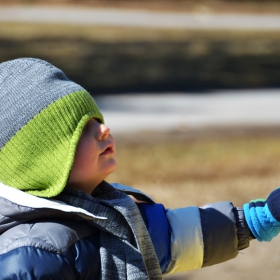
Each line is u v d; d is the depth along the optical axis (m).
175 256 5.50
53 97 4.99
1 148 4.99
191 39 58.62
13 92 5.04
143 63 45.03
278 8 81.81
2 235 4.84
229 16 75.62
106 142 5.17
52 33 57.12
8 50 48.12
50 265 4.62
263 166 19.03
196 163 19.39
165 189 16.33
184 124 26.25
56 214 4.93
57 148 4.92
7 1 73.25
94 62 44.66
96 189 5.52
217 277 11.16
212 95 34.28
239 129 25.44
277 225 5.66
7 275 4.54
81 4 74.81
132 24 66.12
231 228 5.66
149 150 21.28
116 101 32.00
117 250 4.98
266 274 11.26
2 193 4.94
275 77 41.12
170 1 79.06
